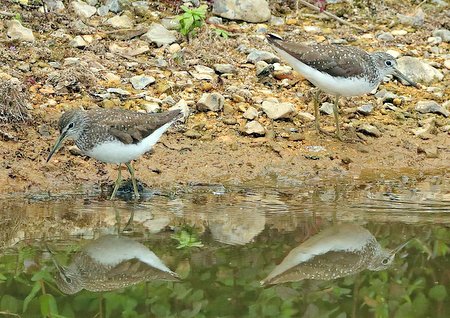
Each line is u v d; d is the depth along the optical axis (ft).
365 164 48.37
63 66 53.31
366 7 66.80
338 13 65.57
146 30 58.85
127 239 38.32
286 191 44.65
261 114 51.72
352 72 48.70
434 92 55.83
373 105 54.19
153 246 37.70
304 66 49.14
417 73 57.00
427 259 37.11
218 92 53.06
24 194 43.19
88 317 31.83
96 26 58.90
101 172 45.70
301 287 34.42
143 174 45.75
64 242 37.96
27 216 40.65
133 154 42.47
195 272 35.27
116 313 32.09
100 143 42.01
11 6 59.36
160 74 54.13
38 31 57.11
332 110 53.06
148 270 35.37
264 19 62.80
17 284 34.12
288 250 37.45
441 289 34.68
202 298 33.12
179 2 62.64
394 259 37.04
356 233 39.22
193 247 37.55
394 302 33.60
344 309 32.78
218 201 43.11
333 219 40.73
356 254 37.37
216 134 49.49
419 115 53.26
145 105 49.98
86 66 52.80
